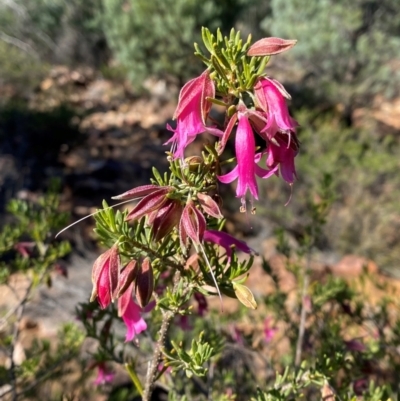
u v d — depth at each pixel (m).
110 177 0.92
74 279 0.54
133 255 0.13
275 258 0.54
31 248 0.29
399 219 0.79
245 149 0.12
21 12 1.57
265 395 0.16
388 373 0.27
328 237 0.75
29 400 0.29
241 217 0.79
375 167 0.83
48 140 0.98
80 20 1.54
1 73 1.37
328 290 0.28
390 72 1.20
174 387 0.23
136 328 0.14
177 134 0.13
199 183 0.12
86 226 0.72
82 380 0.30
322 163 0.81
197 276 0.14
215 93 0.13
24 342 0.40
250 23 1.37
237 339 0.29
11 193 0.78
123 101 1.40
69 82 1.50
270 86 0.12
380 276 0.58
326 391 0.17
